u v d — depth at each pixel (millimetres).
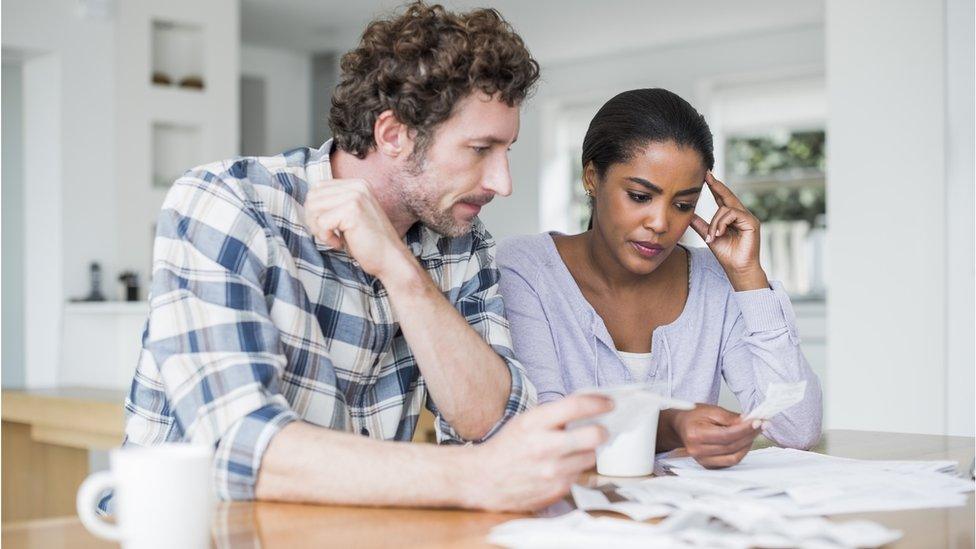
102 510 1202
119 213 5031
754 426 1153
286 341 1154
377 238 1127
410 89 1153
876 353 3357
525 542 771
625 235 1484
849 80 3414
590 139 1540
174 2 5266
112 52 5023
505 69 1162
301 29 6566
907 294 3297
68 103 4863
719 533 805
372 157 1238
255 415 973
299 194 1224
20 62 4949
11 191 4934
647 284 1627
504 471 904
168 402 1147
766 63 6348
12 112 4949
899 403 3307
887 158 3338
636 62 6930
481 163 1202
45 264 4879
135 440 1168
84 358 4629
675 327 1606
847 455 1352
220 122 5461
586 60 7168
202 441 985
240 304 1062
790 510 905
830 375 3461
